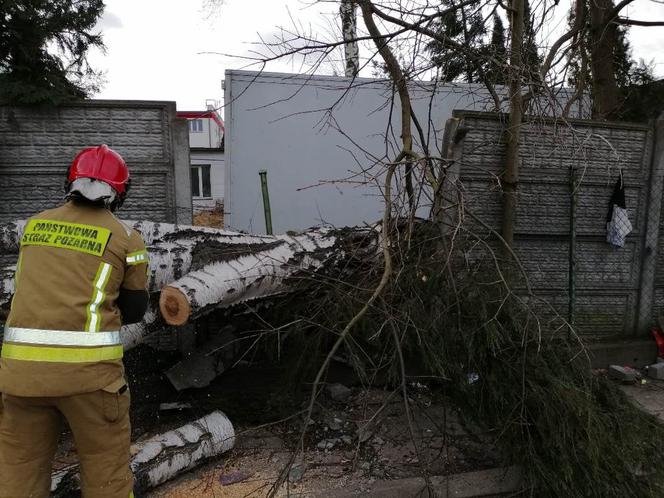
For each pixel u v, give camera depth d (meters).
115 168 2.52
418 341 3.16
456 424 3.71
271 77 6.31
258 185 6.45
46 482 2.38
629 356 5.18
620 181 4.96
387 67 4.64
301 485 3.07
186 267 3.47
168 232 3.85
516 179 4.62
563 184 5.05
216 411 3.48
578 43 5.28
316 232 4.11
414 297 3.34
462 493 3.02
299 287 3.74
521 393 3.06
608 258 5.30
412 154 4.05
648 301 5.37
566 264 5.19
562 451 2.84
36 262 2.30
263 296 3.65
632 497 2.83
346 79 6.32
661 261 5.40
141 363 4.12
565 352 3.37
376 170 5.72
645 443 3.08
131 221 3.87
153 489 2.97
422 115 6.59
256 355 4.24
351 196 6.64
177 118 4.49
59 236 2.33
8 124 4.23
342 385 4.16
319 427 3.71
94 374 2.23
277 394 3.88
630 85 7.52
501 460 3.18
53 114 4.29
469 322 3.26
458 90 6.29
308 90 6.43
